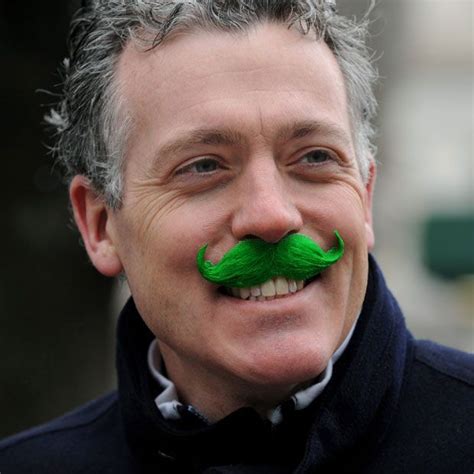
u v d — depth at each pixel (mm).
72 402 6211
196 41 3029
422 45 23875
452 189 22688
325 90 3070
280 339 2928
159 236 3061
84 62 3412
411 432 3068
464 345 16078
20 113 5895
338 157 3076
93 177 3436
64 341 6164
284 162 3004
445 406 3107
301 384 3125
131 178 3191
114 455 3547
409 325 17234
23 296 6031
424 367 3252
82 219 3564
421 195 19141
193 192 3025
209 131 2947
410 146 19688
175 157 3014
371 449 3029
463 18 24188
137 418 3236
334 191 3053
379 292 3211
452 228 18562
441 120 23969
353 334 3146
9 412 6074
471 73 24359
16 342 6051
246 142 2943
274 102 2953
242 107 2939
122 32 3213
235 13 3018
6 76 5820
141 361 3461
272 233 2893
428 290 18719
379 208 12297
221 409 3275
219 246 2994
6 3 5711
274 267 2936
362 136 3352
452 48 24234
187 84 3000
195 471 3094
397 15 9594
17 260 6004
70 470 3557
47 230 6043
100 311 6266
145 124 3113
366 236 3279
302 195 3014
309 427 3023
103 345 6301
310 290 3008
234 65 2979
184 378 3365
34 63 5848
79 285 6168
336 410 2969
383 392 3037
